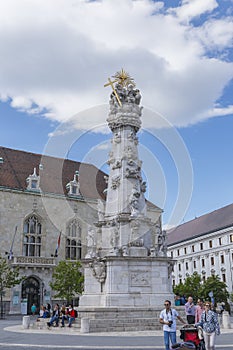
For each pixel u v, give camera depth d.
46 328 24.41
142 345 15.52
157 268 24.34
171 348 12.41
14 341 17.70
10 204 52.44
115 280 23.62
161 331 21.00
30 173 57.91
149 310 22.91
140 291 23.72
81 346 15.48
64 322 24.48
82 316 23.28
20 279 46.59
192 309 19.14
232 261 72.69
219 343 16.55
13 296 48.28
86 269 25.45
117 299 23.22
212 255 78.88
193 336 12.63
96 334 20.00
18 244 51.75
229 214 79.06
